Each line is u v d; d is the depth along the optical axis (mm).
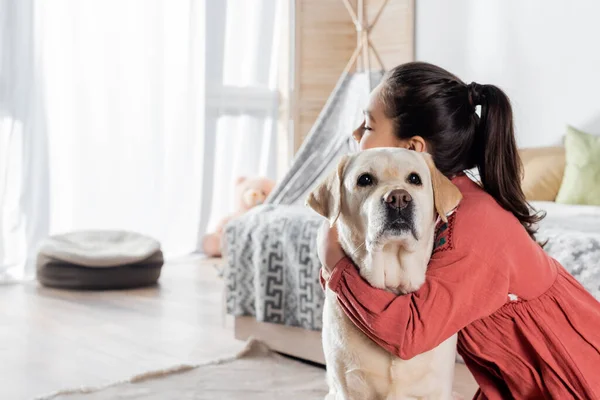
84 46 4660
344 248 1237
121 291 4059
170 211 5098
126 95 4863
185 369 2674
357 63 4863
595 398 1252
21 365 2719
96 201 4785
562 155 3545
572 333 1278
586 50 3699
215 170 5277
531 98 3922
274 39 5391
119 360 2789
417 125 1357
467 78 4180
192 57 5086
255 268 2855
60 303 3750
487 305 1176
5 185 4258
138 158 4941
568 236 2115
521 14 3936
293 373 2654
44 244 4176
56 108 4578
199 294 3979
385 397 1210
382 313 1128
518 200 1327
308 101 5016
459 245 1181
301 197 3475
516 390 1336
